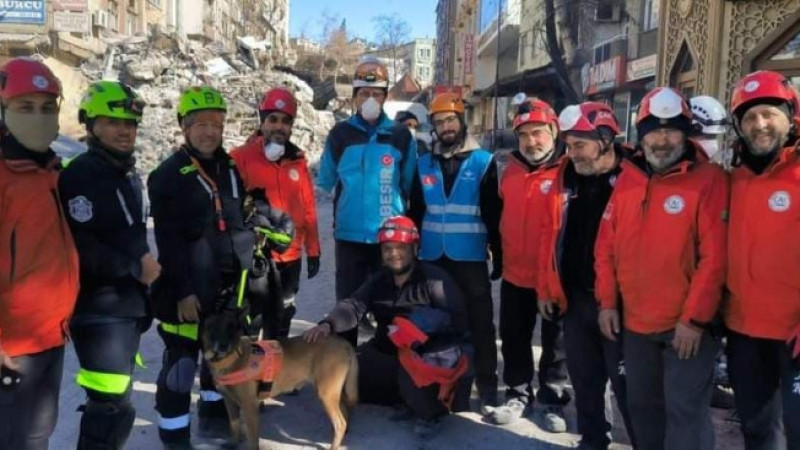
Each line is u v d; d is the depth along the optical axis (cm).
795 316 286
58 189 294
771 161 290
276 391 388
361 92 470
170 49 2523
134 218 313
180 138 2102
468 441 419
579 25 2147
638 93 1944
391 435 427
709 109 391
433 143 467
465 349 429
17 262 271
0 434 276
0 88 269
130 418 326
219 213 370
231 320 364
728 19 874
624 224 323
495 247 462
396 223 420
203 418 423
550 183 416
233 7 5350
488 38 3694
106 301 308
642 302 319
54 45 2442
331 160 483
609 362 364
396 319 422
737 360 307
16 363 276
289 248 462
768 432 309
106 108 302
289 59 5075
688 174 306
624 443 416
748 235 293
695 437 310
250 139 480
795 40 811
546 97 2395
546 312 399
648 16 1906
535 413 455
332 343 404
